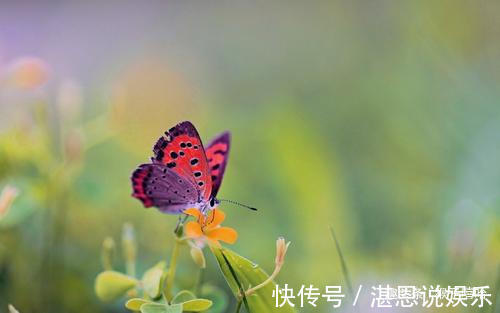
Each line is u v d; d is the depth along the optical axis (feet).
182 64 2.27
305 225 1.33
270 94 2.10
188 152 0.98
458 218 1.27
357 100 1.82
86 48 2.39
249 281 0.96
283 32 2.33
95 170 1.34
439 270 1.21
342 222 1.33
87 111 1.62
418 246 1.26
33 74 1.22
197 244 0.98
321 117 1.78
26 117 1.18
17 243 1.17
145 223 1.28
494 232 1.22
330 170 1.38
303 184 1.36
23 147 1.17
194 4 2.52
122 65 2.28
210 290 1.02
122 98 1.26
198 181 0.99
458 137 1.50
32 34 2.38
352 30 2.19
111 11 2.52
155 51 2.38
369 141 1.66
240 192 1.37
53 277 1.17
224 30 2.42
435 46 1.74
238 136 1.51
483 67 1.65
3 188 1.13
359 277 1.23
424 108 1.61
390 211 1.38
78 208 1.24
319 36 2.25
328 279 1.24
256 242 1.29
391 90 1.76
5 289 1.16
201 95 1.88
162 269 0.98
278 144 1.39
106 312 1.15
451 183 1.40
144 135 1.45
